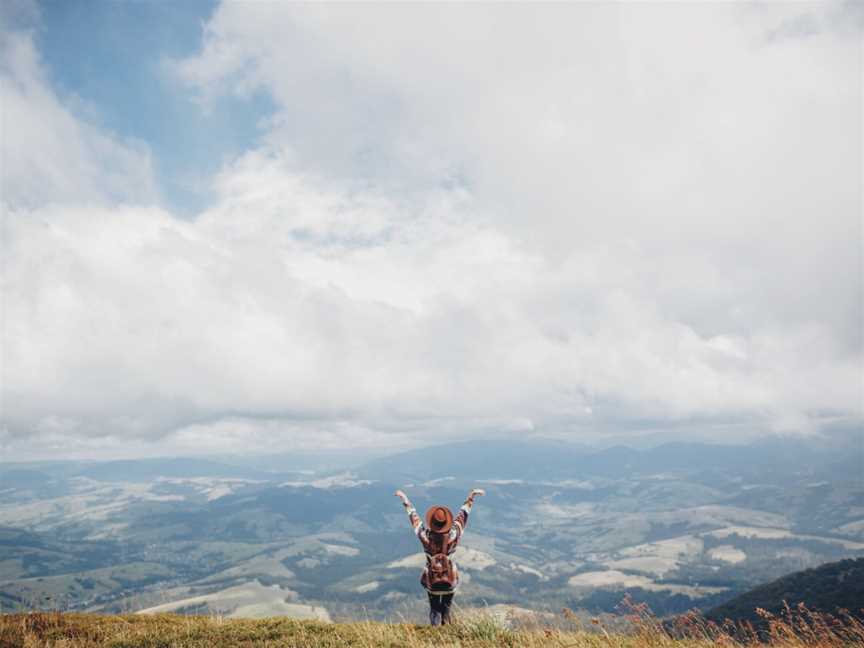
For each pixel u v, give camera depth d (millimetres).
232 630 10797
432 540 10922
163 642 10094
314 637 9906
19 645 10383
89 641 10469
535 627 10289
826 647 9008
